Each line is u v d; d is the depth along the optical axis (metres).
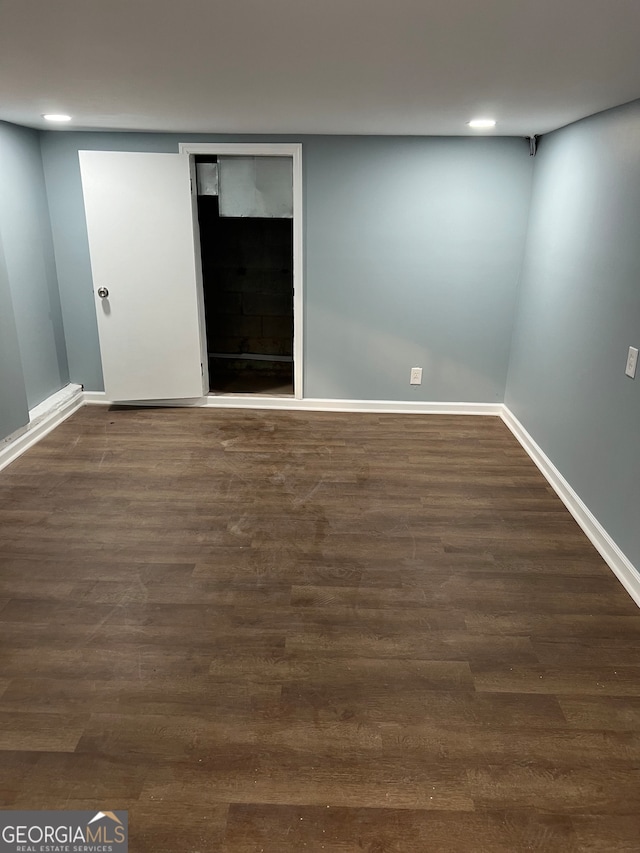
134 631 2.31
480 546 2.91
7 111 3.21
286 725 1.91
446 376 4.66
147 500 3.31
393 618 2.40
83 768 1.75
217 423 4.45
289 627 2.34
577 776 1.75
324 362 4.65
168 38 1.76
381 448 4.06
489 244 4.32
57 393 4.54
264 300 5.62
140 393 4.62
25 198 3.99
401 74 2.20
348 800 1.67
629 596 2.55
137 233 4.21
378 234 4.31
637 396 2.57
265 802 1.66
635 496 2.56
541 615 2.43
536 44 1.77
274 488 3.47
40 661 2.15
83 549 2.84
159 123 3.63
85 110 3.15
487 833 1.59
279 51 1.89
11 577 2.62
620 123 2.81
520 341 4.32
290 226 5.38
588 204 3.18
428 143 4.10
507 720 1.94
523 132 3.85
